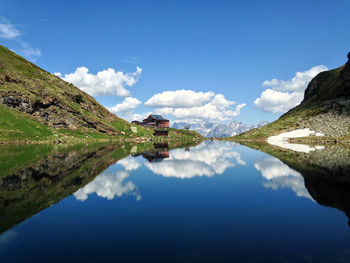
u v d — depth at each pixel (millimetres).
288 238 9461
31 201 14727
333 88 189375
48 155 40594
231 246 8711
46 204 14188
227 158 41500
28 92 100812
